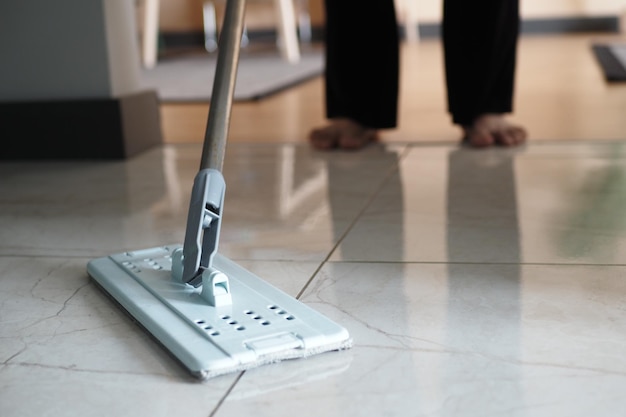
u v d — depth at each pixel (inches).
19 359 29.6
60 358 29.6
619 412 24.2
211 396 26.1
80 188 58.9
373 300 34.2
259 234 45.3
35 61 70.0
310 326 29.6
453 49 69.4
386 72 71.5
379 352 28.9
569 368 27.2
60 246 44.4
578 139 70.9
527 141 71.1
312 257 40.6
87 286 37.6
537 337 29.8
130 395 26.4
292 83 129.3
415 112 93.7
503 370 27.2
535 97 101.7
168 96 115.0
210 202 32.3
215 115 32.8
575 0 230.8
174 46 243.6
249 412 25.0
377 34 70.6
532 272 37.0
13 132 70.6
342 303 34.0
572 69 134.3
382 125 72.8
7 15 69.4
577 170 58.5
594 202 49.3
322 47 223.5
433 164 63.2
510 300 33.6
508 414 24.3
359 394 25.8
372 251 41.2
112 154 69.9
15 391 27.1
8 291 37.3
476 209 48.8
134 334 31.5
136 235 46.1
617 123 78.7
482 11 67.3
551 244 41.2
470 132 71.3
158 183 59.6
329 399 25.6
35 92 70.5
